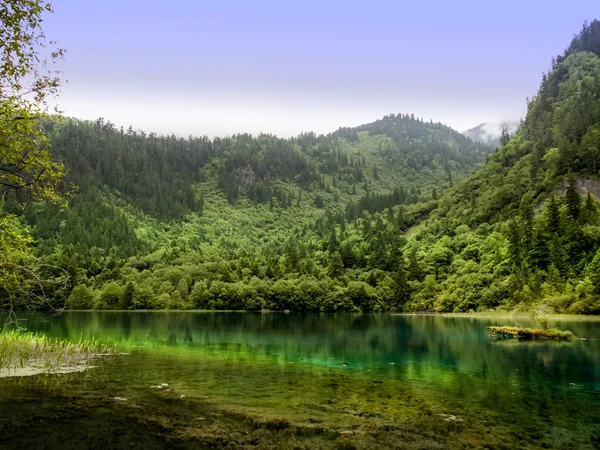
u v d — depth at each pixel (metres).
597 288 87.00
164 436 15.98
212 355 37.06
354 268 161.62
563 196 134.62
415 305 127.62
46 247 162.00
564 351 41.59
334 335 59.28
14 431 16.05
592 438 16.42
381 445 15.47
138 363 31.34
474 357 37.81
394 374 29.25
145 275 148.50
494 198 168.00
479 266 124.44
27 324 69.81
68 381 24.36
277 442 15.62
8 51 14.88
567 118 181.62
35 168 16.45
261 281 136.38
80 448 14.69
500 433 16.89
